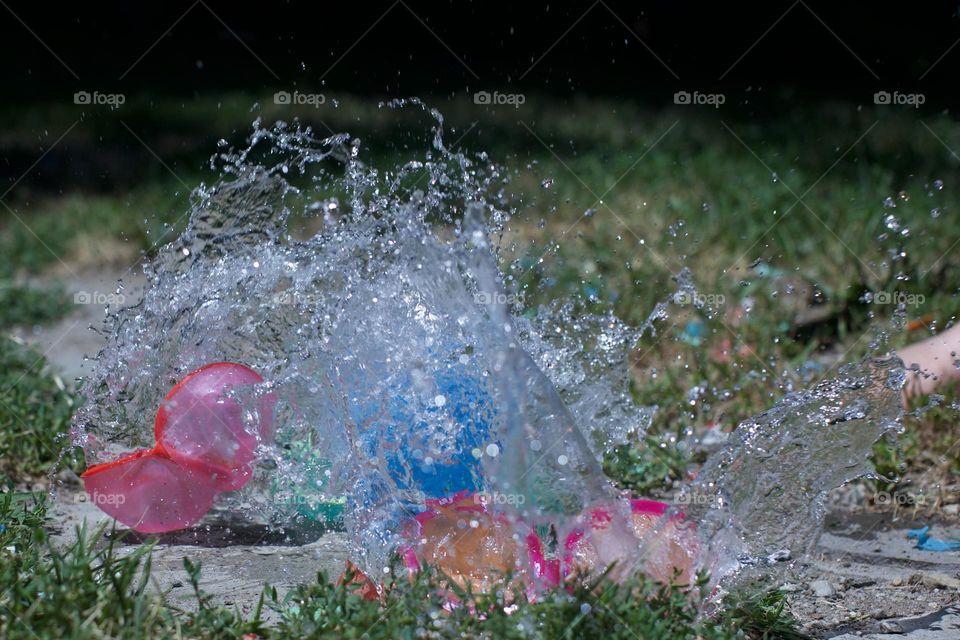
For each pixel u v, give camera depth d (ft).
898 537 13.42
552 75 59.67
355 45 63.98
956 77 55.77
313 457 12.53
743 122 45.98
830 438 11.37
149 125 49.11
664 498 14.46
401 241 11.90
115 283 28.12
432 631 9.25
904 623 11.04
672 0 59.93
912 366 12.87
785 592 11.31
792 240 24.57
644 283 21.89
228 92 56.95
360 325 11.58
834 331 20.26
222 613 9.59
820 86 56.08
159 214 33.71
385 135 44.57
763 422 11.59
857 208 26.66
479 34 61.93
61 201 37.63
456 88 57.57
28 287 26.71
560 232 27.17
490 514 10.58
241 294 13.43
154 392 13.21
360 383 11.37
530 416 10.32
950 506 14.29
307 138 14.48
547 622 9.16
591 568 10.33
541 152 39.55
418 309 11.50
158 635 9.23
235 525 13.46
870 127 43.42
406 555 10.55
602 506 10.48
